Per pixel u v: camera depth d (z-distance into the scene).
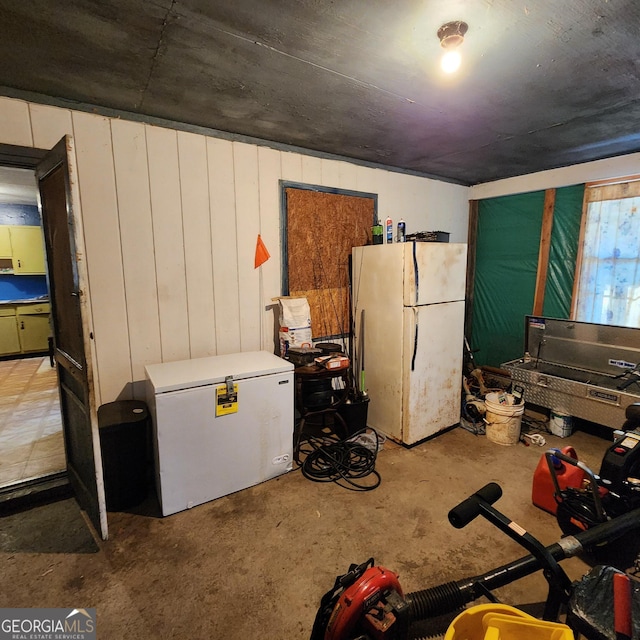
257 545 1.91
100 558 1.82
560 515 1.86
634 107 2.26
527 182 3.93
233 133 2.68
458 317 3.17
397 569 1.76
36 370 5.07
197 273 2.64
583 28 1.47
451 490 2.38
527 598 1.61
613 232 3.36
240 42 1.55
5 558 1.82
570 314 3.70
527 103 2.19
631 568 1.70
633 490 1.71
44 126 2.06
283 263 3.01
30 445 2.88
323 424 3.25
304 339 2.98
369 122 2.48
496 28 1.47
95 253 2.28
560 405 3.09
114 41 1.54
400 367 2.92
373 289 3.12
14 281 6.04
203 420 2.18
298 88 1.98
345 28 1.46
